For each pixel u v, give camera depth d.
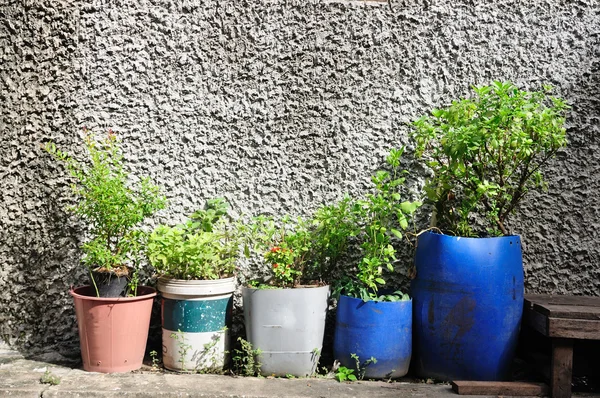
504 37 3.38
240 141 3.37
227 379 2.94
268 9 3.35
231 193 3.38
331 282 3.34
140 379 2.89
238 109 3.37
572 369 2.97
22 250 3.36
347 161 3.37
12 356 3.25
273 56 3.36
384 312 2.97
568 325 2.74
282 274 3.06
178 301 3.03
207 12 3.35
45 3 3.31
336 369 3.08
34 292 3.36
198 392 2.71
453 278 2.95
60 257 3.35
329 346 3.38
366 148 3.38
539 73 3.38
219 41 3.36
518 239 3.07
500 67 3.38
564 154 3.37
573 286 3.38
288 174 3.38
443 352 2.98
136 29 3.34
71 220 3.35
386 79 3.37
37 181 3.35
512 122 2.94
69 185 3.34
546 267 3.38
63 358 3.23
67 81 3.33
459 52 3.37
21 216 3.35
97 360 2.98
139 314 3.03
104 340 2.96
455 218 3.32
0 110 3.34
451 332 2.96
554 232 3.38
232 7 3.35
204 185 3.37
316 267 3.30
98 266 3.14
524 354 3.29
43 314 3.35
